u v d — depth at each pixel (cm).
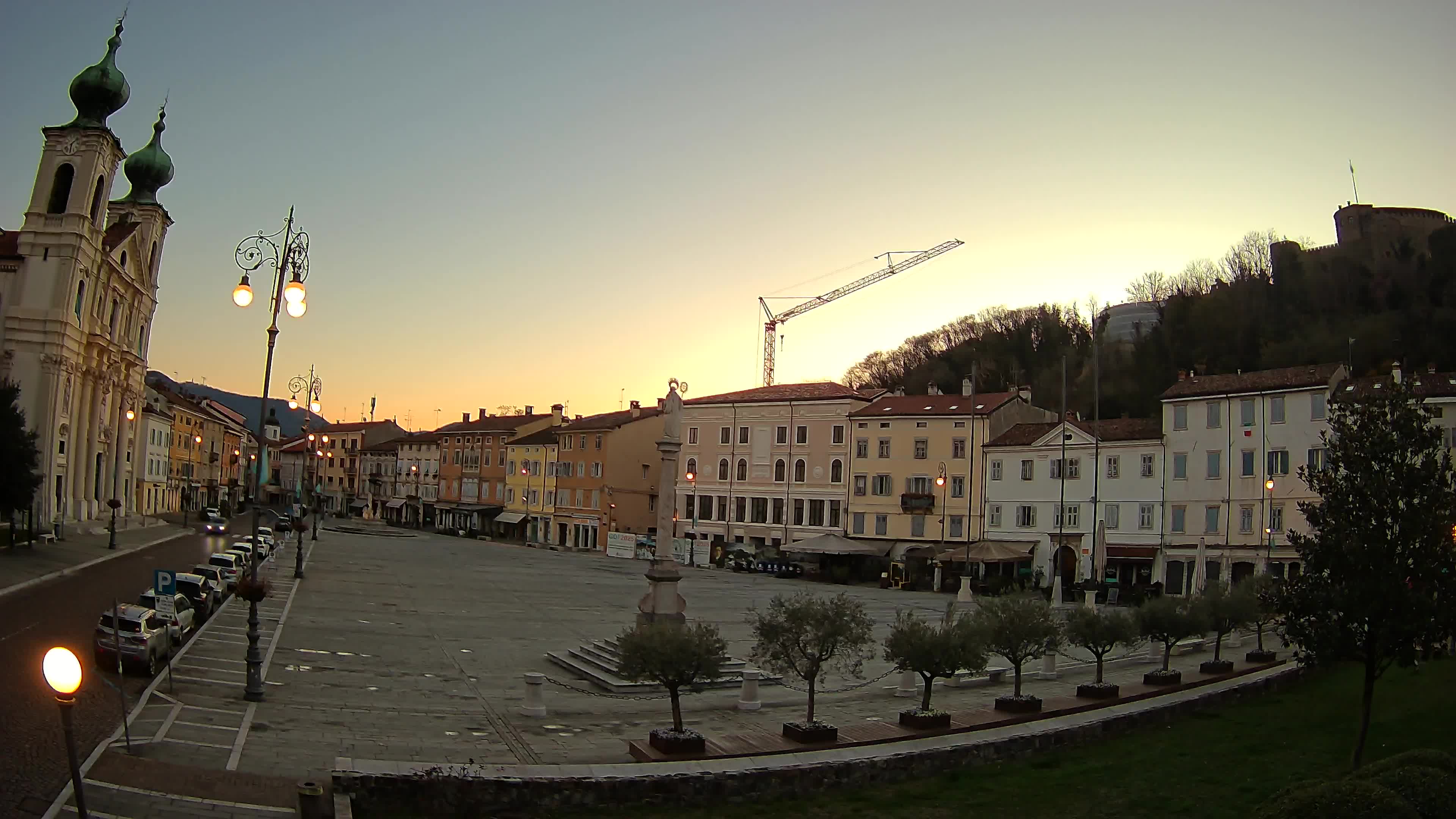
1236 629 3712
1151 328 11669
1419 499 1966
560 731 2330
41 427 7131
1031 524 7844
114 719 2091
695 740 2022
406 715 2397
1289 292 10350
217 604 4088
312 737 2095
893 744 2120
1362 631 1959
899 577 7894
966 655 2327
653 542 9738
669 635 2092
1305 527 6266
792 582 7938
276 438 3428
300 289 2666
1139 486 7231
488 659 3353
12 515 5462
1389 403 2050
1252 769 2048
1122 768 2084
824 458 9225
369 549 8506
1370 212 11794
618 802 1781
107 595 4094
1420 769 1346
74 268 7375
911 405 8919
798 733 2127
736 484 9800
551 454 12244
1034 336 13600
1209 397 6888
